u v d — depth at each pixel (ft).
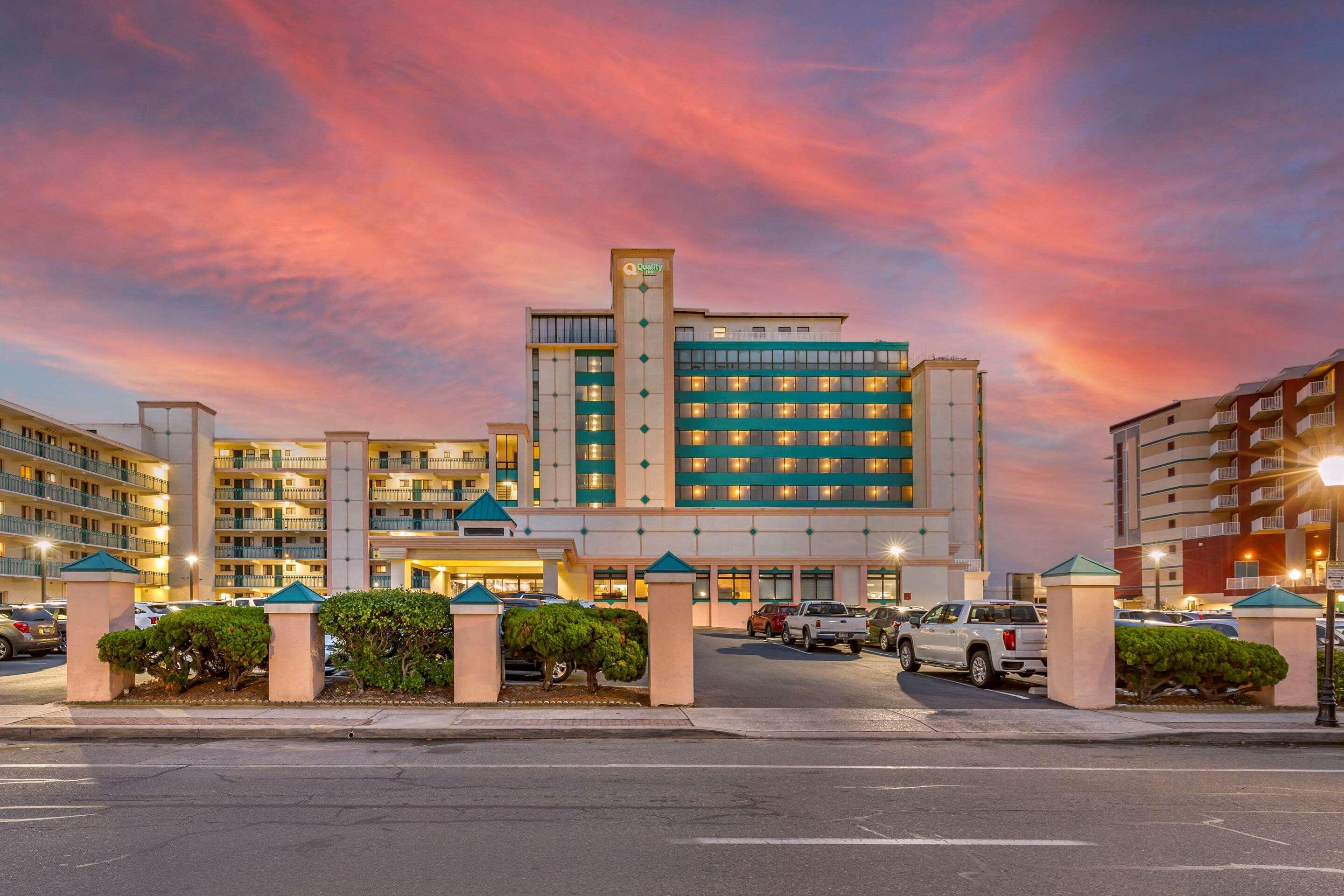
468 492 226.99
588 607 54.19
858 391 229.45
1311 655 50.42
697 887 18.67
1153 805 26.66
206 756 33.04
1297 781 30.58
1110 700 48.29
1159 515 246.27
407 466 228.84
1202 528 224.12
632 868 19.85
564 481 214.07
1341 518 189.88
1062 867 20.33
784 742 37.60
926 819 24.43
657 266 220.43
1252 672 48.70
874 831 23.15
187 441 213.25
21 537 156.15
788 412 227.61
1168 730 40.70
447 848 21.22
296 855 20.62
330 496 220.84
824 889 18.60
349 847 21.27
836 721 42.04
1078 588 48.91
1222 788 29.17
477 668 45.60
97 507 183.32
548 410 216.74
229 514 226.79
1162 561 243.19
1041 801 26.94
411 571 148.56
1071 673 48.57
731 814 24.73
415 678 47.16
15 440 157.79
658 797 26.78
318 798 26.43
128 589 47.73
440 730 37.91
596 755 33.94
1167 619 90.74
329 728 37.83
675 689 46.52
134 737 37.19
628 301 218.79
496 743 36.55
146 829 22.82
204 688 48.32
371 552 220.23
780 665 71.31
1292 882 19.49
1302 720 44.21
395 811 24.84
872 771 31.17
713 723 40.86
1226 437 230.89
